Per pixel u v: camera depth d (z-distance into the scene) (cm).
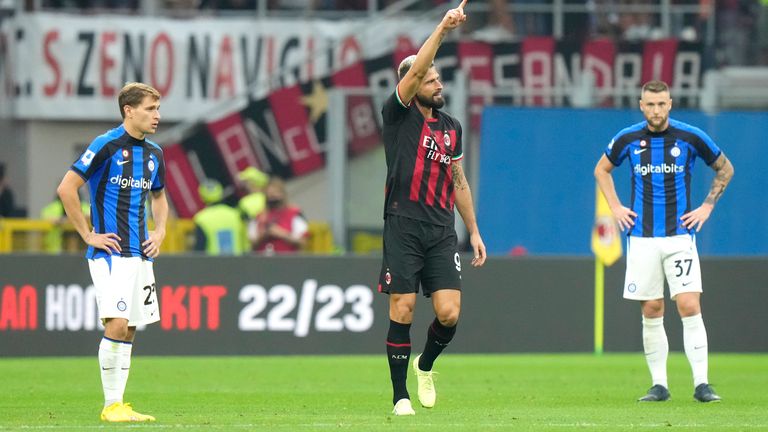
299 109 6619
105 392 2819
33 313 5016
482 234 5978
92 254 2792
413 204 2783
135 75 6900
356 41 6806
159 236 2861
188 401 3425
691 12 6875
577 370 4622
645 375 4409
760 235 6031
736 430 2644
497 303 5306
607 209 5366
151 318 2853
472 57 6612
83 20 6881
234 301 5144
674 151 3325
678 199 3334
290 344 5178
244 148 6631
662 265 3362
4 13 6894
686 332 3372
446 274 2806
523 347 5309
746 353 5384
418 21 6788
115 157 2777
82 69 6881
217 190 5969
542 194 6000
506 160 5991
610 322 5372
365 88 6600
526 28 6888
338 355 5203
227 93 6938
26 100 6844
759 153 6025
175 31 6919
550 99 6500
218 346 5131
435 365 4850
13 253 5000
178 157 6612
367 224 6300
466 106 6022
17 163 6875
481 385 3991
